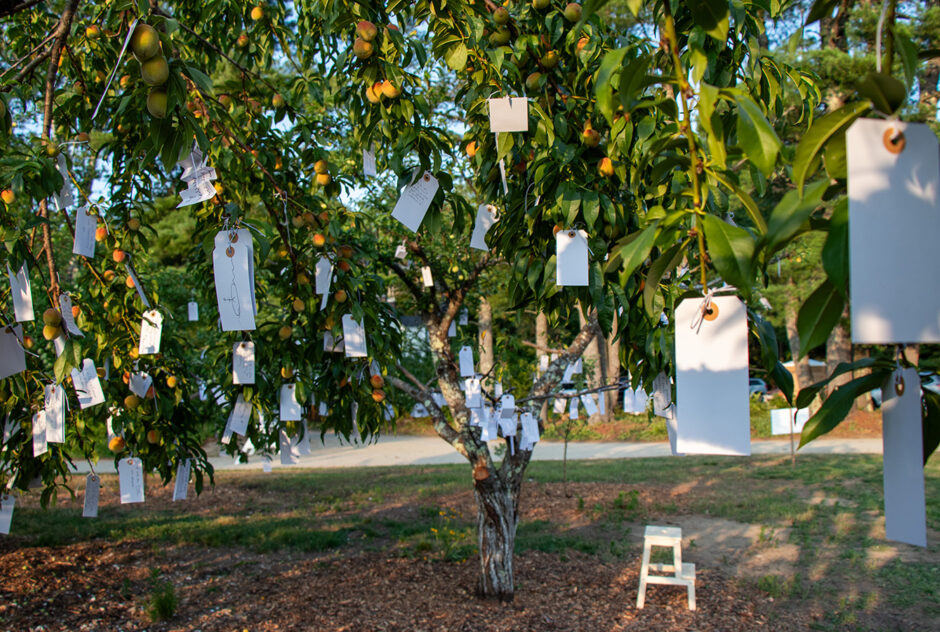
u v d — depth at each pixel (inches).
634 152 74.0
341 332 113.3
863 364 33.4
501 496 178.9
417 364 445.4
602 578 197.9
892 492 32.2
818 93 82.4
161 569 210.5
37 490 339.0
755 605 176.6
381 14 85.6
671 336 74.5
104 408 118.6
